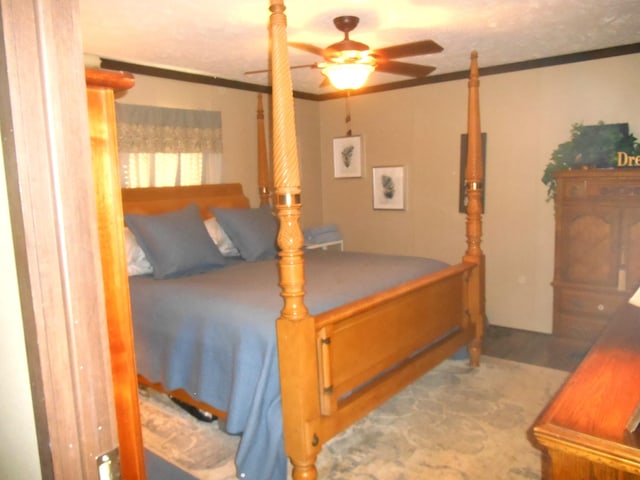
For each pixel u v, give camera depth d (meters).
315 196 5.59
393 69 2.96
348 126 5.37
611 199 3.60
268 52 3.52
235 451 2.64
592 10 2.81
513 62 4.20
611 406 1.12
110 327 0.87
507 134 4.38
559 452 1.04
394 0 2.57
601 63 3.88
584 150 3.81
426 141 4.85
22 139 0.66
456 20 2.94
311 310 2.47
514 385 3.34
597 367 1.33
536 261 4.36
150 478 1.56
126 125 3.84
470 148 3.43
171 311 2.75
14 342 0.75
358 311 2.41
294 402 2.16
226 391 2.44
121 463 0.91
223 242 3.93
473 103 3.35
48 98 0.67
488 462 2.46
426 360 3.05
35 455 0.76
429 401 3.13
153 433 2.84
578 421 1.06
